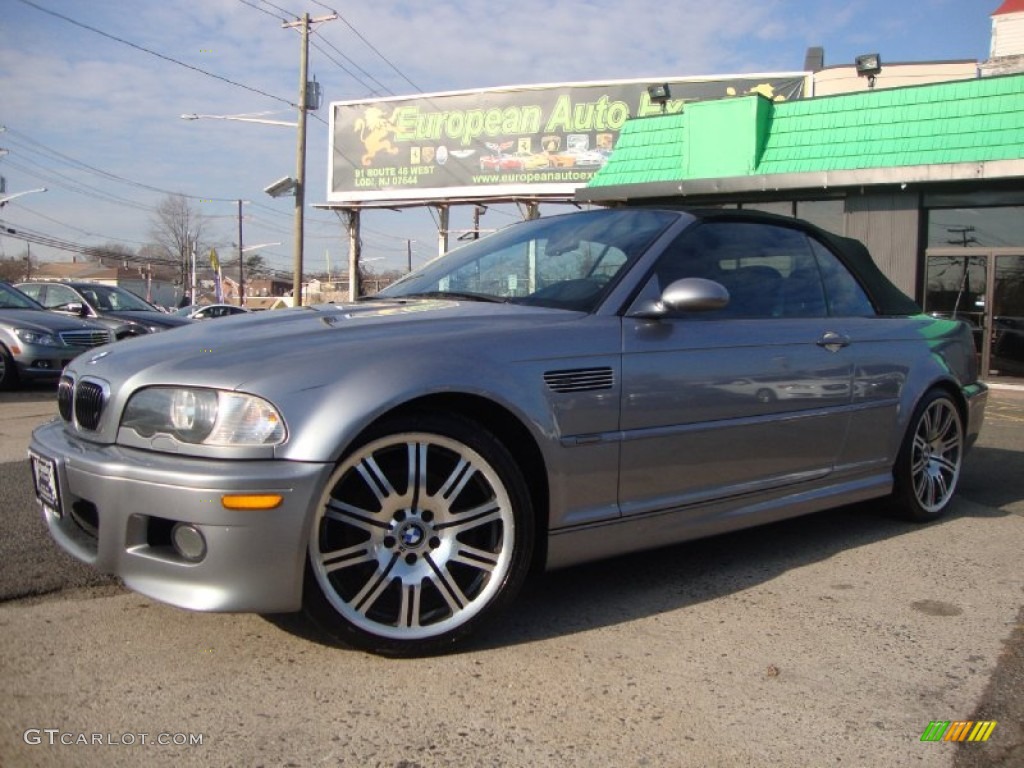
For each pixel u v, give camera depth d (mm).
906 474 4266
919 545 4020
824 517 4566
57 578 3225
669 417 3143
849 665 2682
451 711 2326
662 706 2389
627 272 3270
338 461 2453
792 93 18000
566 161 19969
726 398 3316
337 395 2465
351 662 2600
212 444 2389
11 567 3336
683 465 3209
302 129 22125
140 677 2473
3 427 7203
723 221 3709
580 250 3533
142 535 2465
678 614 3090
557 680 2531
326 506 2479
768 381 3475
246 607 2377
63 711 2271
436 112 21234
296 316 3117
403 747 2143
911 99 12609
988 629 2990
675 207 3734
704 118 14109
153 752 2088
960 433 4609
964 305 12820
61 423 3047
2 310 10625
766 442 3484
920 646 2838
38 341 10109
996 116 11875
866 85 17438
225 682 2451
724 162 13938
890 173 12266
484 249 3928
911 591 3375
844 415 3824
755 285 3703
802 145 13453
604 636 2873
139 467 2408
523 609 3119
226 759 2066
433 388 2580
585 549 2990
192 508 2326
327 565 2490
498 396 2713
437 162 21297
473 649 2738
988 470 5914
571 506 2920
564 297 3258
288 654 2645
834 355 3793
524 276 3543
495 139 20641
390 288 3922
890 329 4207
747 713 2361
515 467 2752
